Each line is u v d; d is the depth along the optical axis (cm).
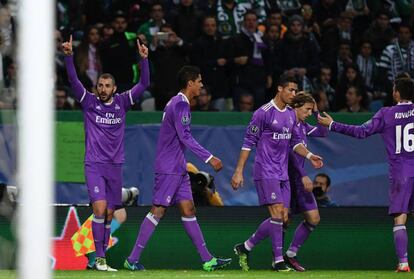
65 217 3403
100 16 4975
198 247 3294
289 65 4762
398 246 3359
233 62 4625
